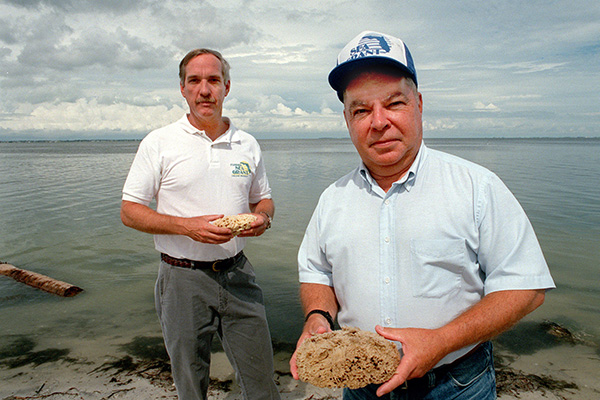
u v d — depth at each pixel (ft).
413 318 5.06
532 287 4.62
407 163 5.16
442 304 4.98
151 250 27.37
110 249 27.55
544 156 129.59
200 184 9.59
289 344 14.71
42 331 16.02
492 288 4.79
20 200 48.06
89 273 22.98
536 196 45.91
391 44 4.85
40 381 12.53
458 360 5.17
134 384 12.34
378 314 5.25
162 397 11.65
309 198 47.55
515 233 4.74
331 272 6.28
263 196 11.41
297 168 93.20
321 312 5.68
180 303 9.37
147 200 9.75
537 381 12.21
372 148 5.02
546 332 15.28
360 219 5.42
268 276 21.83
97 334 15.74
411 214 5.08
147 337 15.48
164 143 9.55
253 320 9.87
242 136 10.46
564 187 53.06
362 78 4.90
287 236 30.27
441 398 5.15
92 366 13.42
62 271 23.26
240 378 10.05
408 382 5.21
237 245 9.65
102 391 11.96
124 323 16.72
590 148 217.36
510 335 15.07
